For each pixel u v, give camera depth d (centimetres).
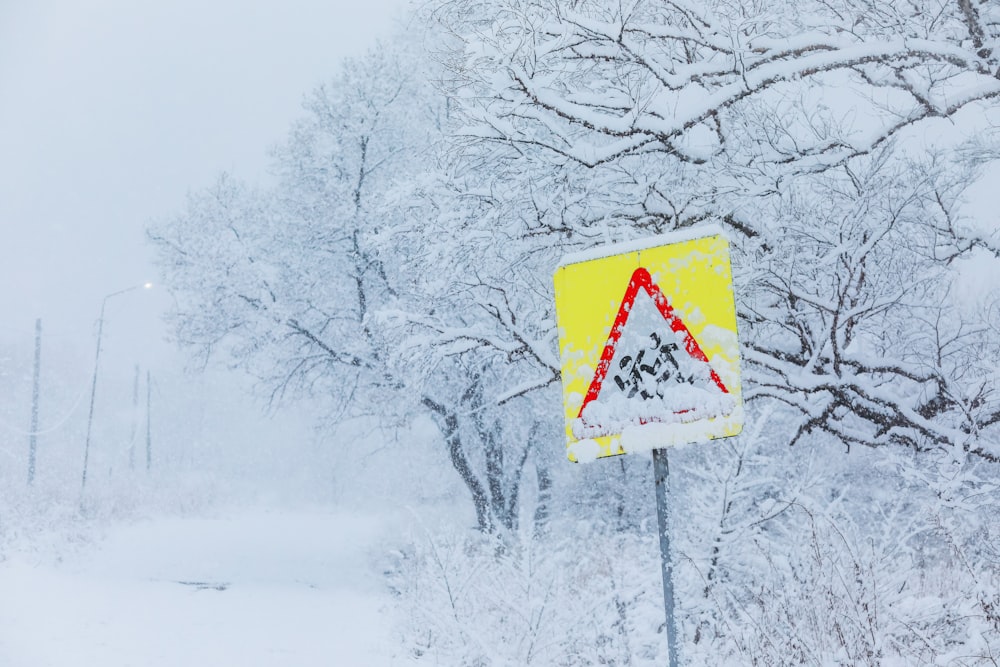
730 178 815
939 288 917
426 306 1009
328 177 1969
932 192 855
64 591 1220
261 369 2136
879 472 1106
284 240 2041
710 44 739
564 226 828
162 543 2331
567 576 790
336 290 2005
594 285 373
